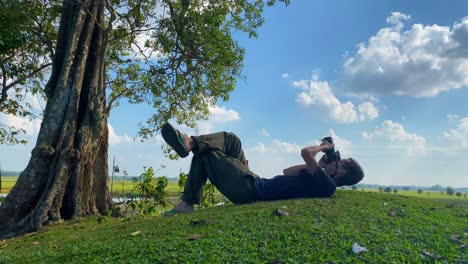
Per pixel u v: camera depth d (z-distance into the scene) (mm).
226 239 4781
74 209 10008
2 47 13641
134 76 15914
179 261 4266
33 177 9727
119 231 6199
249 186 6812
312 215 5648
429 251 4594
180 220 5957
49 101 10781
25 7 12867
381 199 6969
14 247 6758
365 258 4320
